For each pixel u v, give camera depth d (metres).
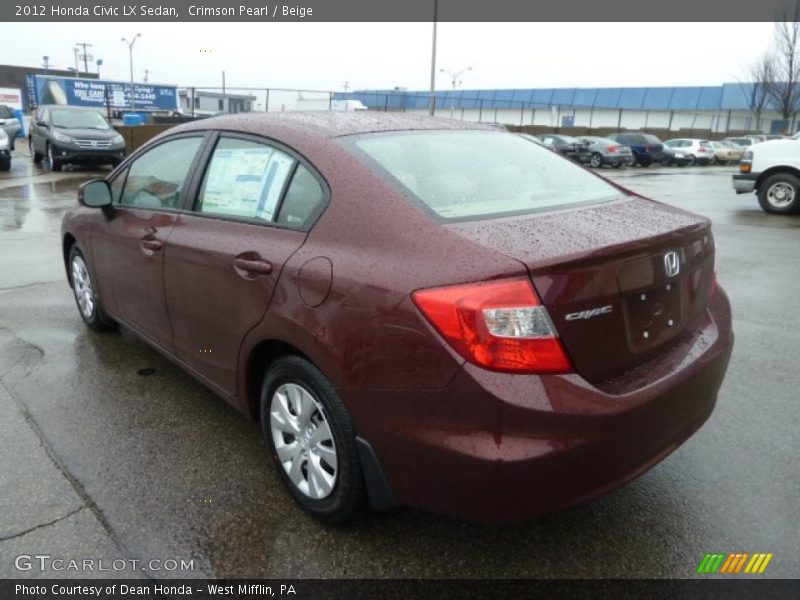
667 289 2.51
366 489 2.48
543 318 2.06
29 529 2.64
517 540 2.62
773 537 2.64
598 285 2.19
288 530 2.66
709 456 3.24
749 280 6.72
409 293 2.17
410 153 2.83
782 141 11.63
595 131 44.16
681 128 54.69
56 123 17.84
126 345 4.64
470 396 2.05
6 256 7.48
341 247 2.45
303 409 2.64
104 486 2.94
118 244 3.95
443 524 2.71
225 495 2.89
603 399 2.12
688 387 2.44
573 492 2.13
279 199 2.83
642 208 2.89
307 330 2.47
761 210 12.55
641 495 2.92
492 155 3.10
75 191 13.86
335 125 2.99
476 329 2.04
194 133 3.55
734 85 52.28
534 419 2.03
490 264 2.09
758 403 3.82
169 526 2.68
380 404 2.27
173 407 3.71
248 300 2.79
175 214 3.45
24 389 3.91
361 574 2.43
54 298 5.80
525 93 61.97
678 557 2.53
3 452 3.20
